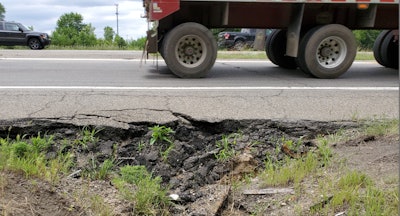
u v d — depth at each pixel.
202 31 7.69
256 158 4.19
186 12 7.90
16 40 22.00
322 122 4.91
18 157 3.51
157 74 8.27
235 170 3.99
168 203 3.24
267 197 3.31
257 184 3.62
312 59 7.96
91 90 6.35
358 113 5.27
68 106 5.21
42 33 22.27
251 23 8.09
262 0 7.53
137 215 3.00
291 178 3.56
